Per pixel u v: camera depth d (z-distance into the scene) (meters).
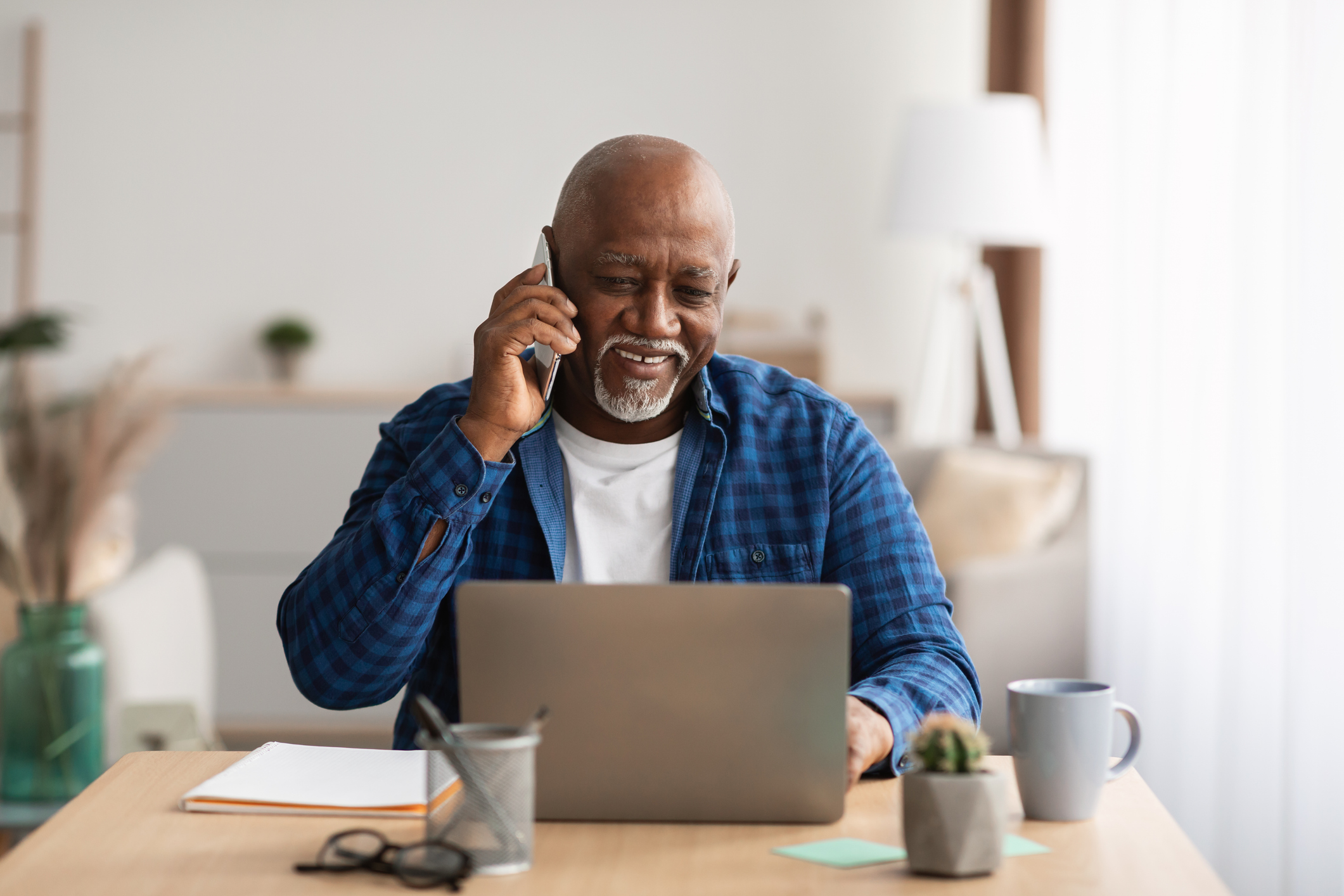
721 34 4.30
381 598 1.29
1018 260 3.96
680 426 1.52
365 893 0.89
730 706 1.03
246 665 3.91
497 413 1.29
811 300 4.34
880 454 1.56
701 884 0.91
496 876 0.92
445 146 4.32
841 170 4.32
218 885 0.90
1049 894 0.89
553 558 1.46
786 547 1.49
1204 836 2.79
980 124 3.53
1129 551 3.18
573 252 1.38
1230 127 2.80
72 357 4.32
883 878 0.92
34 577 1.99
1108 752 1.06
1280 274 2.52
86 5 4.29
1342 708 2.21
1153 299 3.09
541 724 1.02
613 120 4.31
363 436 3.93
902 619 1.44
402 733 1.46
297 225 4.34
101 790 1.12
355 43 4.30
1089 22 3.54
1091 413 3.49
